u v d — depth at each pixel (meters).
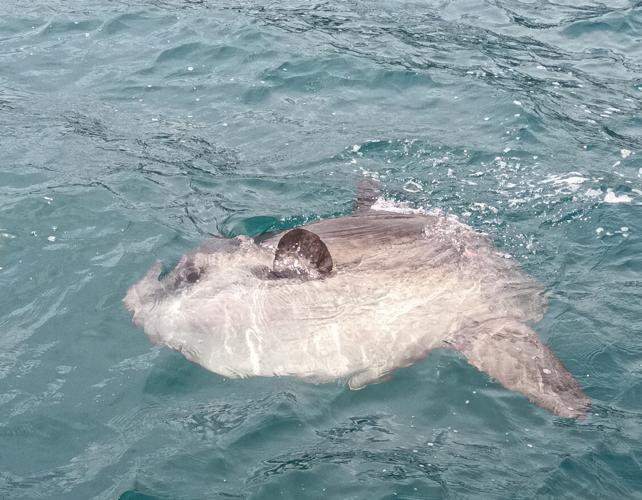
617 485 3.72
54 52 7.34
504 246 5.00
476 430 3.94
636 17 8.23
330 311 4.29
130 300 4.57
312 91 6.78
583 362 4.25
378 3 8.66
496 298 4.50
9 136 6.14
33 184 5.55
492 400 4.05
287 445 3.87
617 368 4.22
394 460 3.81
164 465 3.79
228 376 4.16
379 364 4.18
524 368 4.17
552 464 3.79
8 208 5.26
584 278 4.76
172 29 7.75
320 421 3.97
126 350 4.29
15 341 4.35
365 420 3.99
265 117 6.45
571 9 8.55
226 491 3.70
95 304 4.55
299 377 4.14
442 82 6.90
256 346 4.20
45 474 3.76
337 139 6.15
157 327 4.36
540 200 5.42
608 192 5.48
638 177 5.67
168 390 4.11
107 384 4.13
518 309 4.48
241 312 4.29
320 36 7.66
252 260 4.57
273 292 4.35
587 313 4.51
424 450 3.86
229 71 7.04
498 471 3.77
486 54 7.41
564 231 5.14
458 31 7.95
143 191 5.53
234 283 4.42
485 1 8.77
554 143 6.05
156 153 6.00
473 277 4.56
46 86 6.85
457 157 5.91
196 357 4.22
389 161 5.89
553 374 4.15
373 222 4.82
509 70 7.13
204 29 7.75
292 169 5.84
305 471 3.76
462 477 3.74
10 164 5.79
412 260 4.55
